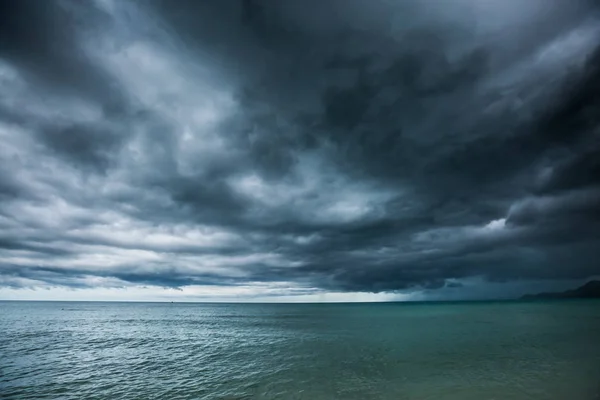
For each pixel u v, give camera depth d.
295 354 31.92
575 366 22.81
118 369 26.00
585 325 49.62
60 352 34.78
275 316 99.62
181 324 71.88
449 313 90.38
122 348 38.06
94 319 85.88
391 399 16.47
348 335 47.22
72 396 18.44
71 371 25.23
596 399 15.63
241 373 23.77
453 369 22.88
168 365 27.56
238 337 48.22
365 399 16.59
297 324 69.19
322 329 57.03
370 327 57.88
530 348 30.72
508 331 45.06
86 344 41.34
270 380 21.28
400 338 41.69
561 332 42.09
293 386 19.56
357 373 22.53
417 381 19.91
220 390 19.11
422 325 58.41
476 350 30.61
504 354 28.08
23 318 84.94
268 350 35.09
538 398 15.95
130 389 19.73
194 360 29.77
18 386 20.69
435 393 17.23
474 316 75.50
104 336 50.22
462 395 16.73
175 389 19.59
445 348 32.50
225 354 33.03
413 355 29.12
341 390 18.38
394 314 95.06
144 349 37.25
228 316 100.56
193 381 21.56
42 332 54.38
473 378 20.19
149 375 23.59
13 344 40.22
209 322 77.25
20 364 27.97
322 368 24.64
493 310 99.31
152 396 18.19
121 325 69.25
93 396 18.39
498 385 18.45
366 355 29.91
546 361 24.69
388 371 22.95
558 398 15.88
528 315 72.81
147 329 60.97
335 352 32.22
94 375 23.73
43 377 23.12
